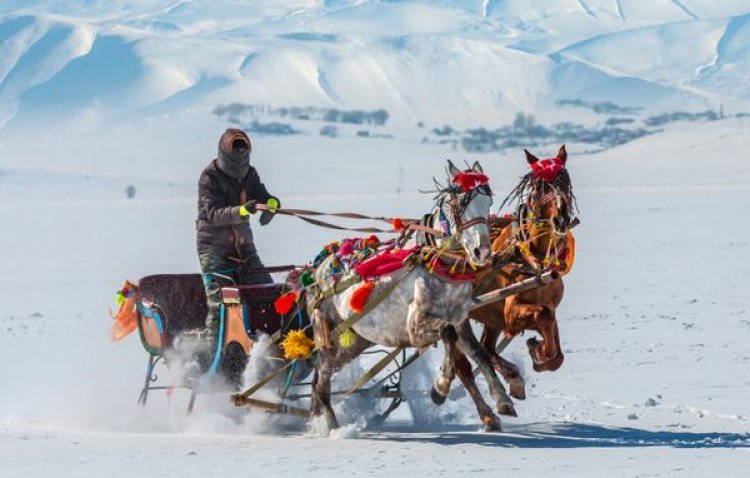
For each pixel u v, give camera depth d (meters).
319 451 28.31
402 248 30.45
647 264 98.38
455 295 29.88
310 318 32.62
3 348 57.22
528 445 29.06
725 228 150.00
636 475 24.31
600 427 32.47
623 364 46.34
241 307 33.66
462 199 29.16
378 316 30.59
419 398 35.25
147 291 35.41
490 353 33.00
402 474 25.00
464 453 27.67
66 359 52.81
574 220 32.12
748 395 38.62
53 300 83.75
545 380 42.88
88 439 30.83
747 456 26.78
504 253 32.31
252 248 35.16
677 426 32.59
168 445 29.52
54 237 171.62
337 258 31.78
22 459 27.56
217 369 34.34
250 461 26.97
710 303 69.31
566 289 79.56
